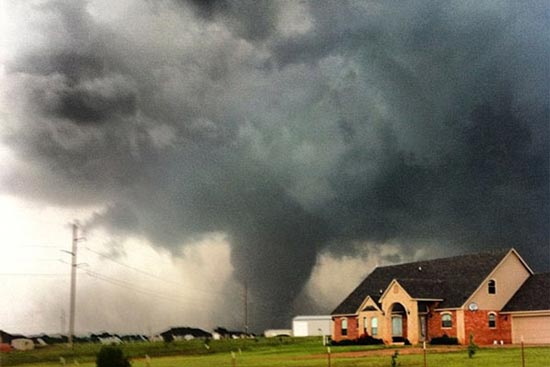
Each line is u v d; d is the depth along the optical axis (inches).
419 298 2544.3
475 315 2518.5
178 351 2655.0
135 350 2726.4
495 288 2600.9
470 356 1743.4
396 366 1557.6
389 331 2628.0
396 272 3031.5
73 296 2974.9
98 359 1316.4
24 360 2444.6
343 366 1609.3
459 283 2635.3
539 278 2642.7
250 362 1844.2
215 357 2223.2
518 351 1964.8
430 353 1974.7
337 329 2965.1
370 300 2733.8
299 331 4315.9
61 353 2667.3
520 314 2534.5
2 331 3703.3
